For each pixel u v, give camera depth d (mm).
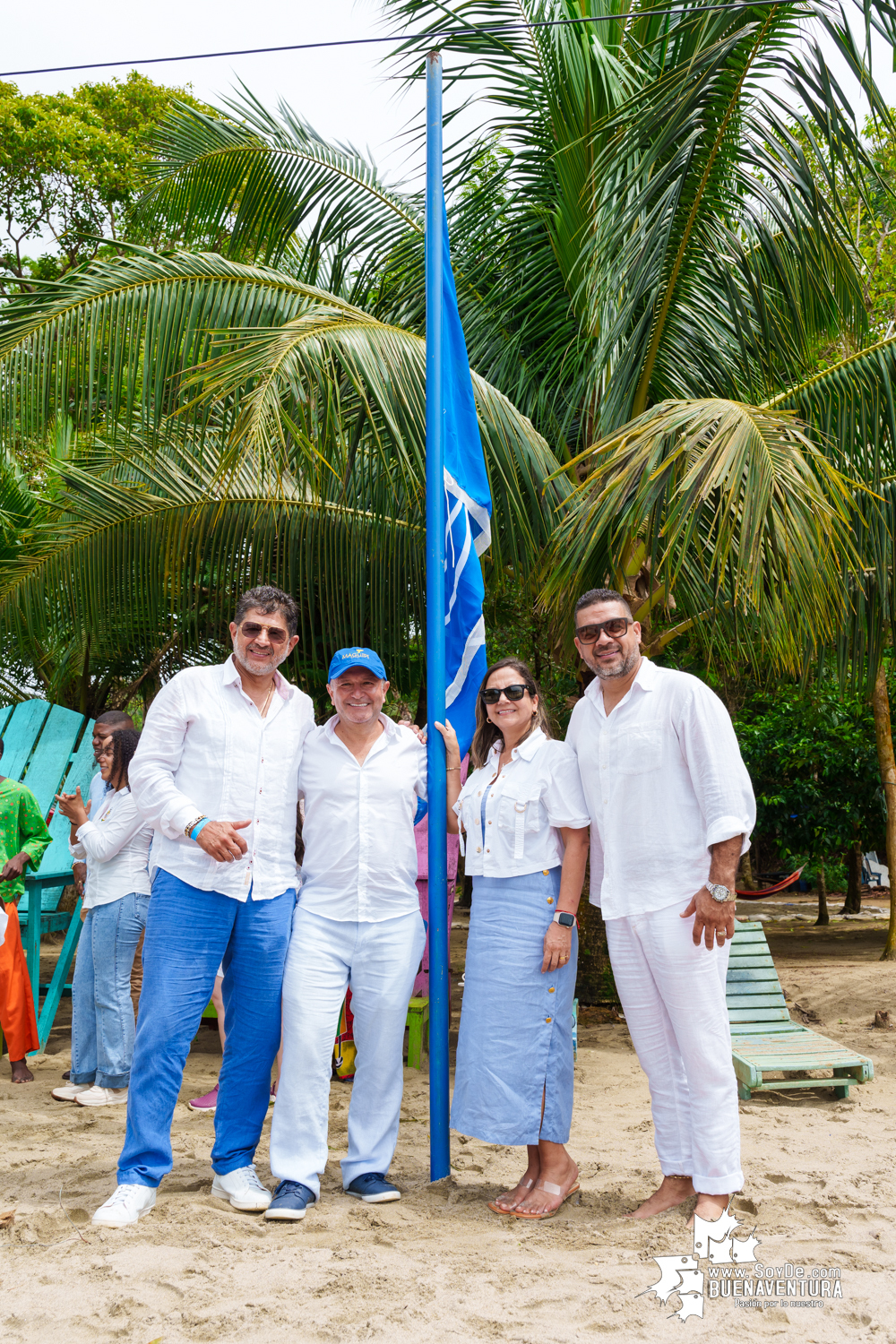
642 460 4559
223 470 4582
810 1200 3521
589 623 3453
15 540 8156
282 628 3633
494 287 7266
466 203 7172
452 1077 5730
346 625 7215
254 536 6973
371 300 7527
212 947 3523
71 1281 2846
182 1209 3447
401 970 3689
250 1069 3607
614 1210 3520
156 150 7199
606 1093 5320
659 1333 2553
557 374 7195
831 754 11500
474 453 4340
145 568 7039
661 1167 3666
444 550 4145
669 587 5562
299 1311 2656
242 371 4645
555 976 3559
